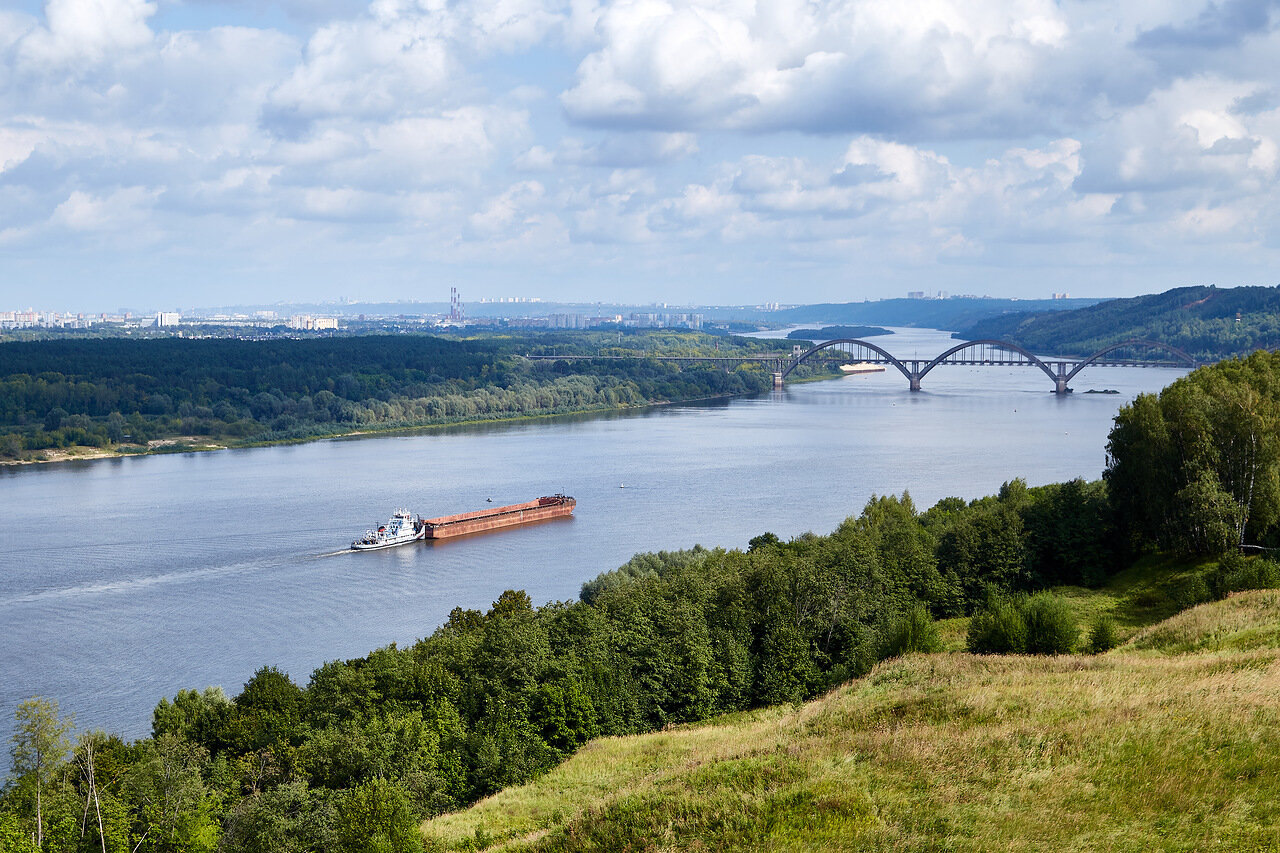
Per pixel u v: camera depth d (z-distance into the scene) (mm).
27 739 55062
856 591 81750
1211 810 34531
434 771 58188
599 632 74312
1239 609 66938
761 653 75938
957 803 37250
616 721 66375
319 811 52875
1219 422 94688
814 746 44875
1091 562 99188
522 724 62969
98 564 140375
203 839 52656
